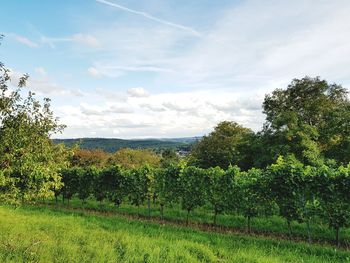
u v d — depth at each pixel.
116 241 11.96
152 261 9.49
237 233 15.30
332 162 27.59
